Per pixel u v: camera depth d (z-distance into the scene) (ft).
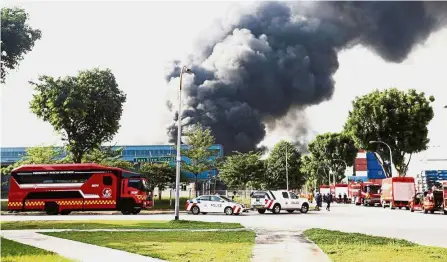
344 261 35.22
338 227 73.00
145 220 88.02
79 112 147.64
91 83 155.22
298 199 126.72
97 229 66.74
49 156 154.92
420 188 214.90
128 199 120.98
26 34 128.47
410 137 181.78
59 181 119.34
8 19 123.13
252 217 102.58
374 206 193.06
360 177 280.72
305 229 67.77
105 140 165.89
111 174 121.29
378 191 192.34
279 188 291.58
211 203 118.21
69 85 151.53
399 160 187.73
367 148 191.72
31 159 151.94
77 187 119.34
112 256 38.09
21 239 52.16
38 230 64.95
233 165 231.91
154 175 150.82
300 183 299.17
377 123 185.26
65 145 155.63
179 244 47.29
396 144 186.29
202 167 161.07
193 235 57.41
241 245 46.37
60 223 78.33
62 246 45.29
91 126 158.40
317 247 44.52
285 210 130.52
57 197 118.32
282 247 44.52
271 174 292.40
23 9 127.65
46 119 150.82
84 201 118.93
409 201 148.05
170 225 73.72
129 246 45.37
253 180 232.73
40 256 37.17
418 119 181.47
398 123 185.57
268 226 74.18
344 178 304.71
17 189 118.11
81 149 156.56
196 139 162.40
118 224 76.02
